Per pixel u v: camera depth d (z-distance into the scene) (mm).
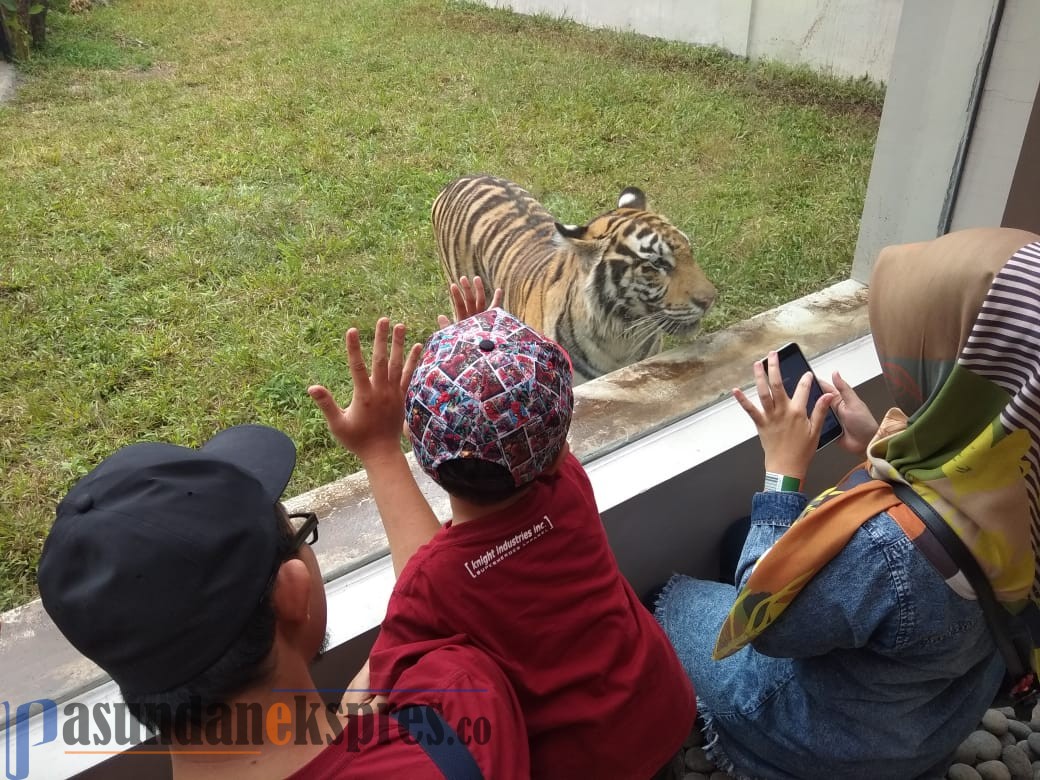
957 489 1232
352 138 3168
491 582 1178
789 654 1423
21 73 3092
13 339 2229
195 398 2209
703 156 3184
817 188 3174
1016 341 1126
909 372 1377
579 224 2957
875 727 1542
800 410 1610
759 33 3115
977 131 2611
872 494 1319
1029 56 2420
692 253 2918
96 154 2850
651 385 2482
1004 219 2643
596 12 3227
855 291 3064
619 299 2852
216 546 867
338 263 2750
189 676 862
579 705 1203
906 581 1273
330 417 1416
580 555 1240
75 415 2066
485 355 1110
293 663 987
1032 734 2131
